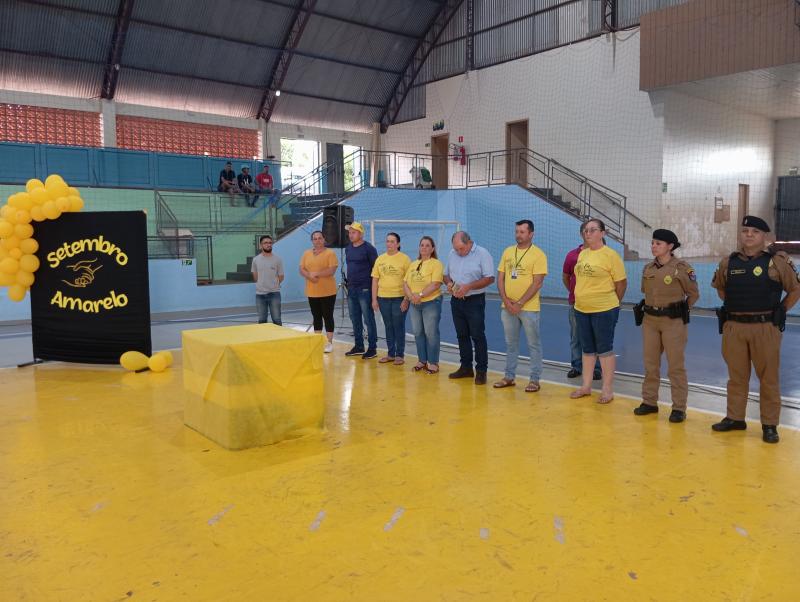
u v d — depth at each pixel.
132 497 3.72
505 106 19.77
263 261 8.93
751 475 3.98
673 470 4.08
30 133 17.58
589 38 17.27
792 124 18.69
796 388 6.21
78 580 2.82
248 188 17.67
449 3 21.06
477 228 18.08
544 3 18.38
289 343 4.73
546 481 3.92
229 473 4.10
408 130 23.17
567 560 2.96
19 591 2.73
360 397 6.00
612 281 5.61
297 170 24.78
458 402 5.80
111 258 7.37
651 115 15.97
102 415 5.49
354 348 8.07
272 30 19.55
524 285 6.07
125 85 18.78
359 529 3.29
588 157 17.52
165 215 15.70
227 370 4.49
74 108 18.17
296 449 4.56
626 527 3.29
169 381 6.80
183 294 13.70
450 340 9.51
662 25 14.27
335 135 23.08
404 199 18.08
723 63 13.29
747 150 18.08
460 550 3.06
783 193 18.97
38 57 17.14
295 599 2.66
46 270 7.60
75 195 7.64
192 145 20.25
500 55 19.81
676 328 5.10
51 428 5.11
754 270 4.59
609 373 5.68
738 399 4.84
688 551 3.04
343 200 16.86
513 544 3.12
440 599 2.65
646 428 4.98
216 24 18.59
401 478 3.99
